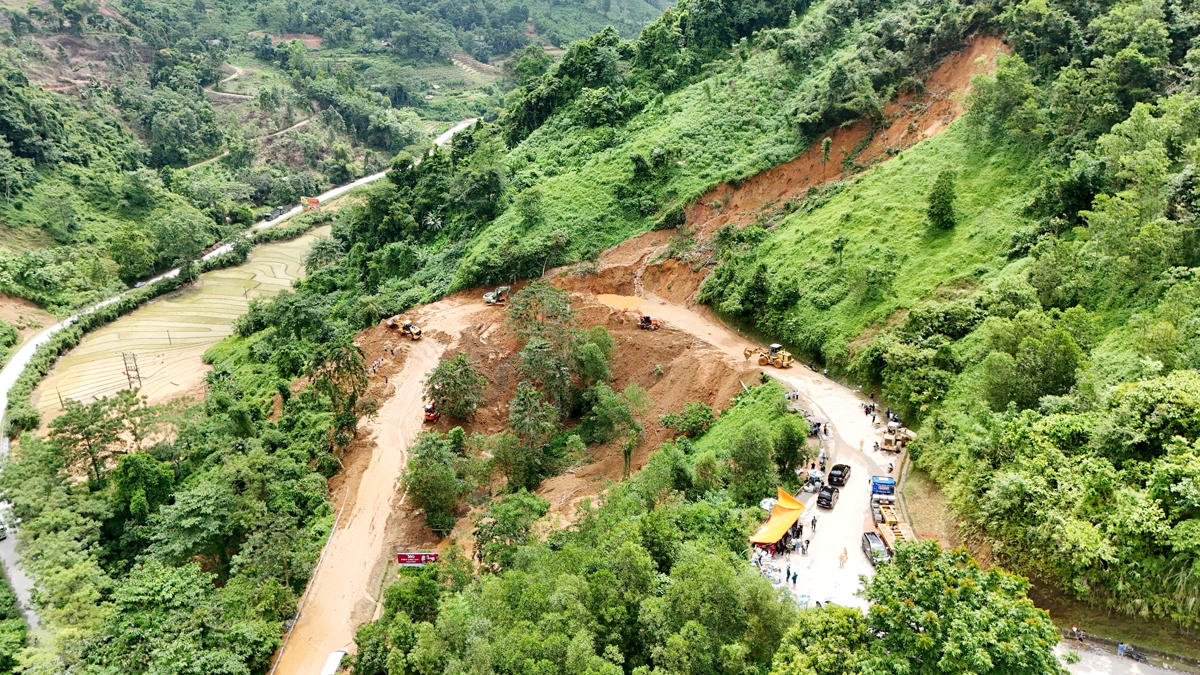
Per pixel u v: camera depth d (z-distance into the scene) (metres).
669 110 125.50
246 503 65.25
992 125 88.25
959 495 49.31
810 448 60.06
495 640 37.41
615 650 35.72
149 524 67.31
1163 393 42.75
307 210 184.38
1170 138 67.06
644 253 106.69
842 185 97.19
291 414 84.31
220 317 131.25
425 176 133.12
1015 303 65.00
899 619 30.95
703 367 80.12
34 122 153.12
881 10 120.56
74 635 51.81
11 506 69.62
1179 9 84.44
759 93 118.88
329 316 109.31
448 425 82.06
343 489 72.75
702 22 136.38
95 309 126.88
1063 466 44.16
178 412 81.25
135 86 191.88
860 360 71.62
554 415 76.00
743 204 106.38
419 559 61.44
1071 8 91.56
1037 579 43.16
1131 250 59.34
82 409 74.88
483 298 105.31
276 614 56.31
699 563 39.06
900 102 102.50
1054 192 74.06
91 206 152.00
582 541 47.91
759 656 35.91
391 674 43.72
